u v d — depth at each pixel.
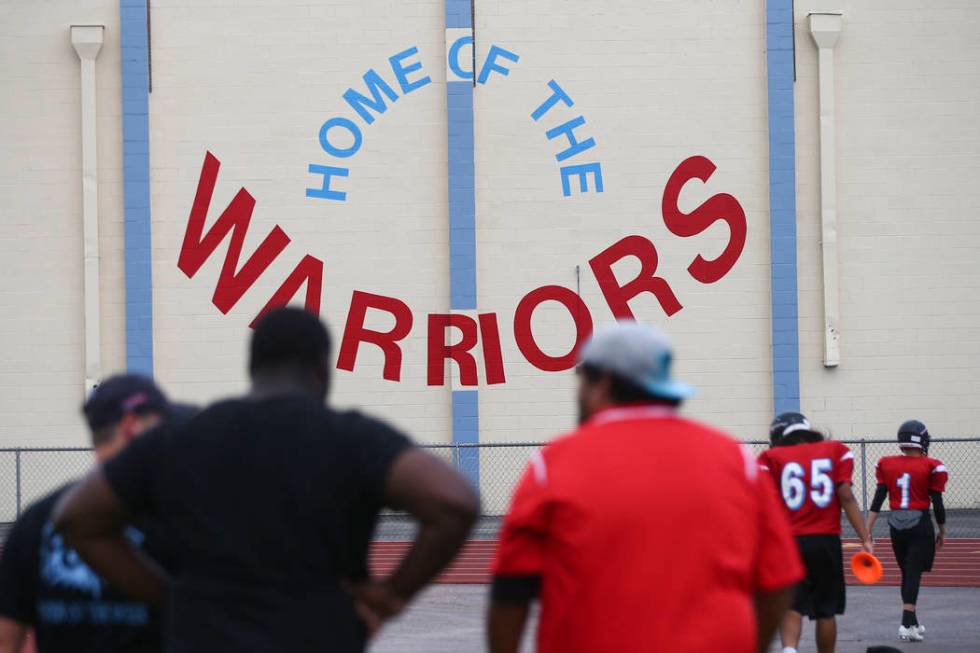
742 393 84.94
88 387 84.12
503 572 14.02
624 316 85.00
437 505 12.91
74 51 84.62
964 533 77.06
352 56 85.38
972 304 85.44
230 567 12.87
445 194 85.25
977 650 41.38
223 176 84.81
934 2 85.81
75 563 14.41
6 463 84.62
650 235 85.25
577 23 85.62
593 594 13.27
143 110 84.50
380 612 13.23
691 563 13.32
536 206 85.31
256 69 85.25
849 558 67.44
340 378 84.75
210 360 84.69
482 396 84.94
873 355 85.44
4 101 84.44
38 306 84.56
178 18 85.19
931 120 85.62
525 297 85.06
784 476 36.34
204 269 84.75
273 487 12.97
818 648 36.38
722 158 85.38
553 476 13.76
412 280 85.00
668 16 85.75
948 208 85.62
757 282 85.25
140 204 84.38
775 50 85.31
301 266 84.81
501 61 85.50
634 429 13.98
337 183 85.12
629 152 85.31
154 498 13.54
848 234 85.62
